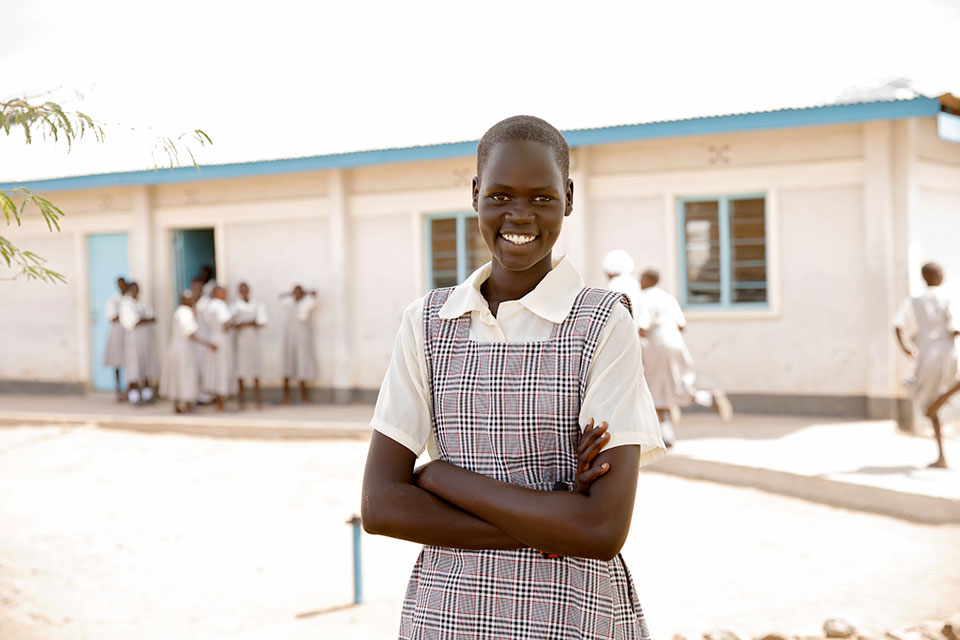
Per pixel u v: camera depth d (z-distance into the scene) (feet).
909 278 34.65
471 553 5.46
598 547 5.09
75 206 51.55
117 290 51.13
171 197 49.16
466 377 5.54
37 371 53.31
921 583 17.84
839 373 36.19
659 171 38.52
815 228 36.27
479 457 5.50
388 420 5.72
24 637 16.22
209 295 47.52
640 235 39.01
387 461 5.66
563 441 5.41
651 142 38.65
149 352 47.91
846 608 16.51
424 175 43.24
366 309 44.91
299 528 24.04
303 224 45.93
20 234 53.21
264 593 18.66
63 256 52.29
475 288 5.68
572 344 5.40
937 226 36.88
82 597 18.54
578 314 5.46
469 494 5.29
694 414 38.29
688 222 38.63
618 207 39.29
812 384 36.63
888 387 34.78
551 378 5.39
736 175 37.35
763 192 37.11
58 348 52.75
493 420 5.45
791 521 23.08
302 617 17.11
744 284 37.83
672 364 30.04
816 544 20.95
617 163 39.22
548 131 5.52
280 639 15.92
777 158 36.68
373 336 44.83
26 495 28.84
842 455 28.53
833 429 33.47
